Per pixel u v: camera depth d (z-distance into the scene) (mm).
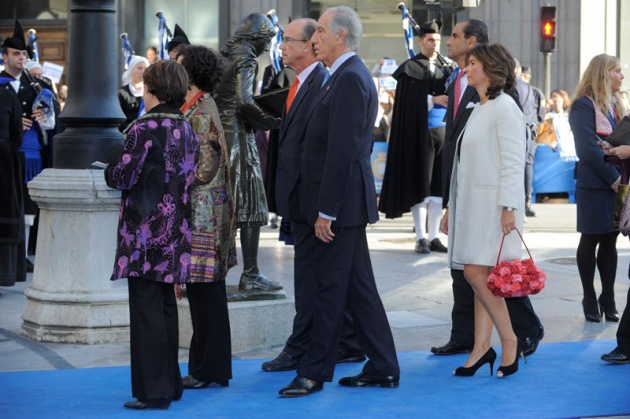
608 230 10188
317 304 7641
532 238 17406
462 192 8016
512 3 25500
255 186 9352
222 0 26078
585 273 10516
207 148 7531
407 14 15945
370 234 17922
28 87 13414
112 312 9562
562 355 9055
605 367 8625
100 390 7883
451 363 8773
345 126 7312
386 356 7867
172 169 7137
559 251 15789
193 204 7516
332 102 7379
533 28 25547
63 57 27250
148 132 7074
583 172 10258
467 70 8047
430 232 15703
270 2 25922
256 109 9117
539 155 22938
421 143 15125
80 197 9391
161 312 7285
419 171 15180
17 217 11758
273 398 7641
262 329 9328
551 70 25859
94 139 9523
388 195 15406
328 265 7566
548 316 10836
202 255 7520
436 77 15219
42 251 9742
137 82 14000
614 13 26016
